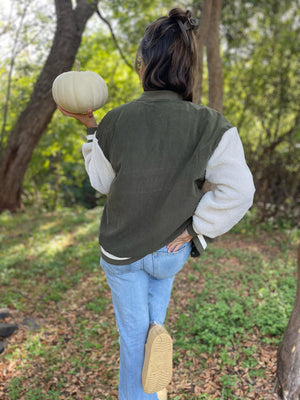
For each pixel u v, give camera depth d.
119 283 1.41
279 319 3.32
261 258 5.49
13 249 6.38
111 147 1.29
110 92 7.77
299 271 2.34
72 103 1.43
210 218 1.23
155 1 6.69
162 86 1.30
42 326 3.71
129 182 1.23
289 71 7.58
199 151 1.20
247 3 7.00
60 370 2.93
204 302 3.90
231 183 1.17
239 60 7.96
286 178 7.37
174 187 1.21
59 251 6.19
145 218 1.25
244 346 3.00
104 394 2.62
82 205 19.27
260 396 2.38
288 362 2.30
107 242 1.36
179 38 1.28
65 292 4.58
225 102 8.21
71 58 3.44
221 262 5.36
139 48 1.36
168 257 1.36
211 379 2.64
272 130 7.91
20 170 9.49
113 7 6.50
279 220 7.30
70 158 13.64
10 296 4.34
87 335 3.48
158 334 1.39
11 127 10.33
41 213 10.22
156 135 1.23
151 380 1.42
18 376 2.85
